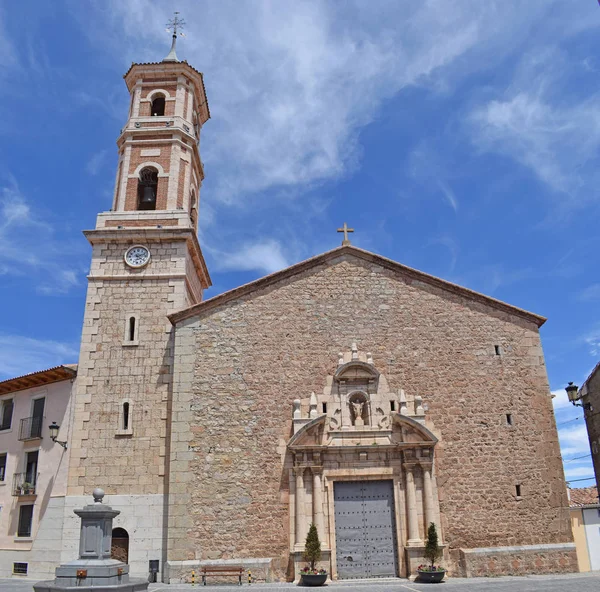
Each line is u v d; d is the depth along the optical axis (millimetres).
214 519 20281
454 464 21453
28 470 25109
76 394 22938
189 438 21250
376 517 20797
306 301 23469
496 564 20219
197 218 29891
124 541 20938
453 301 23781
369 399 22109
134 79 29938
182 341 22594
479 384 22641
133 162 27734
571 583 17500
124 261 25250
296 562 19625
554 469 21797
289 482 20781
